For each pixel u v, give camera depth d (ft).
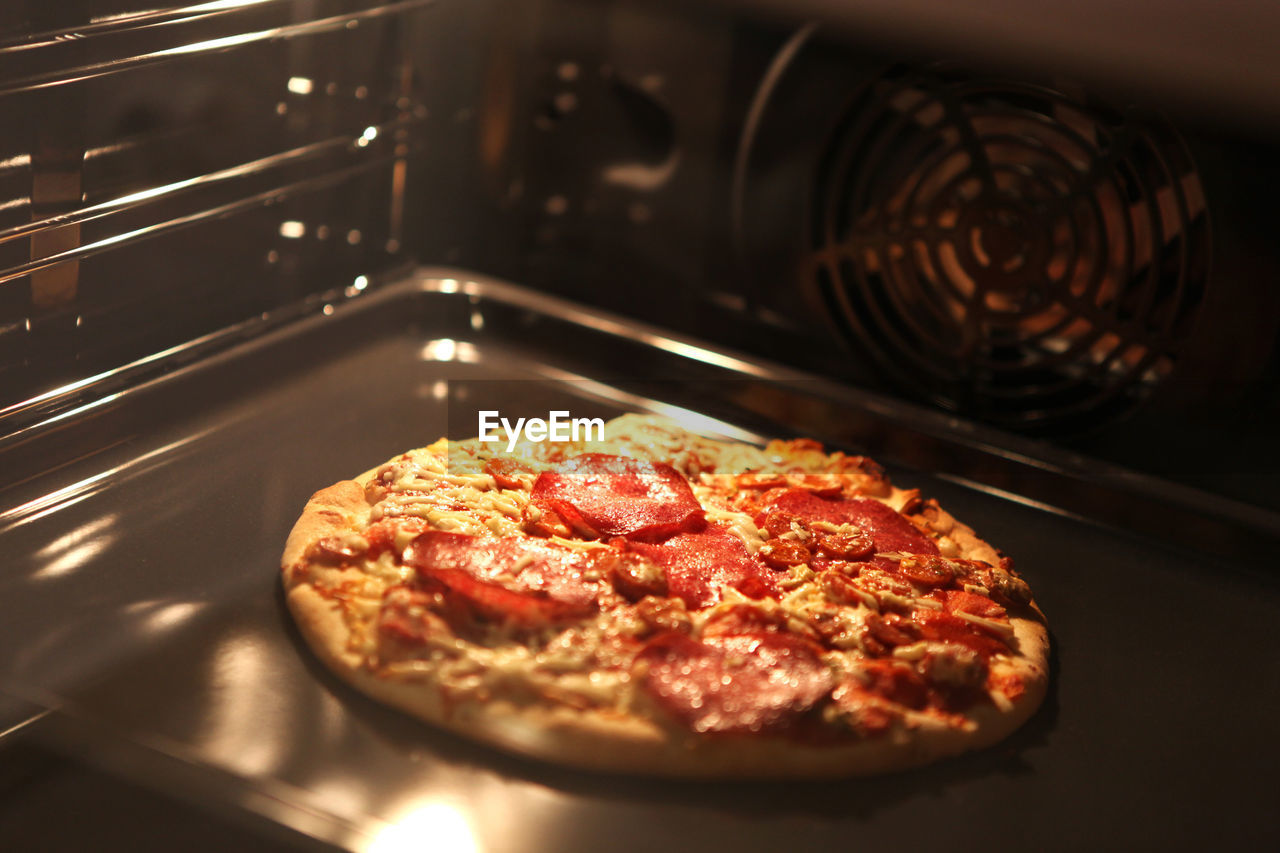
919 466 2.73
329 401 2.75
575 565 2.28
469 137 3.10
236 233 2.84
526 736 2.08
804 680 2.15
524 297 2.99
